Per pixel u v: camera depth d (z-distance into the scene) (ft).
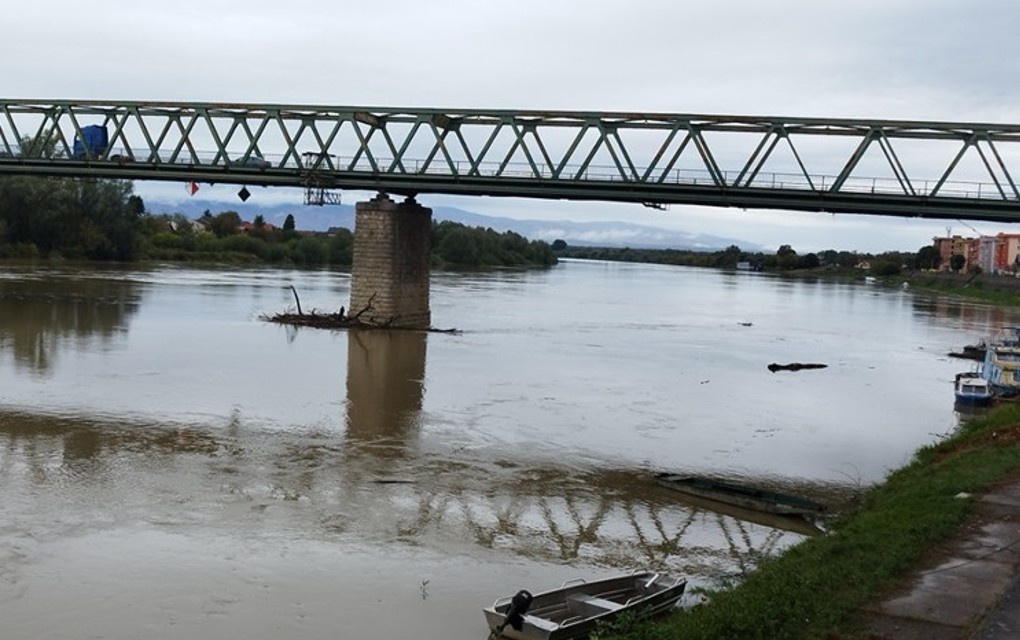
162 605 54.08
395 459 90.02
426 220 215.31
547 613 51.62
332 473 84.07
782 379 155.94
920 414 127.13
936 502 59.52
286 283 331.57
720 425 113.70
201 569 59.77
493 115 190.29
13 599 53.93
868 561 48.32
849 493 84.02
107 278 310.45
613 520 74.18
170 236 469.16
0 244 370.94
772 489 84.99
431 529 70.03
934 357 201.57
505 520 73.05
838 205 167.12
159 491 76.18
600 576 61.46
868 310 358.02
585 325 238.07
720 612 41.98
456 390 128.88
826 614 40.70
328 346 170.50
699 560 65.16
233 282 325.83
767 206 172.86
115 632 50.37
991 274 577.84
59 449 88.48
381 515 72.69
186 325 190.19
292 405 113.50
